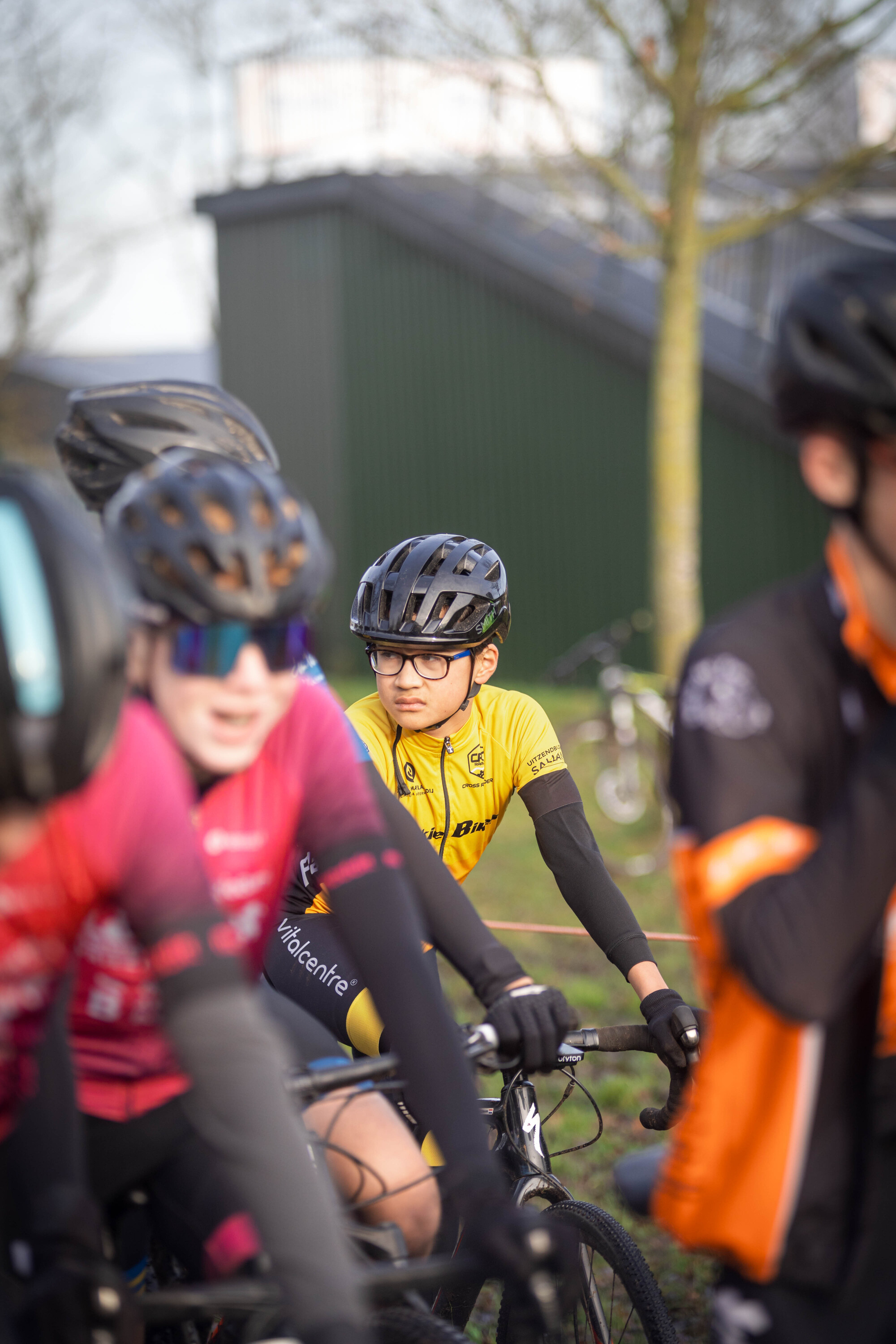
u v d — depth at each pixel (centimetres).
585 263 2000
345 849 256
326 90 2069
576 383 2042
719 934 194
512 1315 319
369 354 2286
